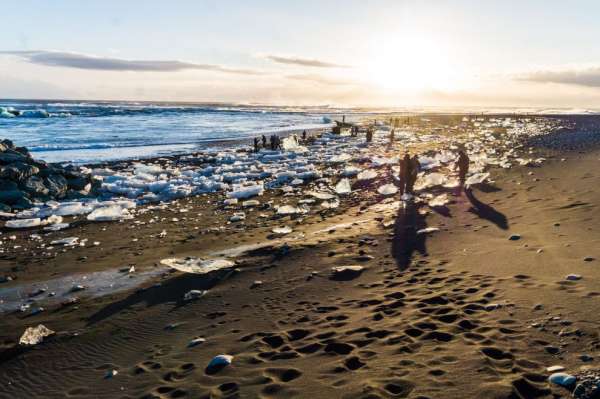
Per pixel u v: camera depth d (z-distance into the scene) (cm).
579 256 764
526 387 380
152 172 2920
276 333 616
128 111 12700
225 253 1159
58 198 2177
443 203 1475
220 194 2242
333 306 704
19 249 1373
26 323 824
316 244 1112
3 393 585
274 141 4050
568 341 454
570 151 2684
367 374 445
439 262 874
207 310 775
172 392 484
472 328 526
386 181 2214
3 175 2089
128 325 761
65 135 5562
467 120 9525
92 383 560
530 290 627
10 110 9600
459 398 374
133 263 1164
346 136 5494
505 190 1605
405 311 624
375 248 1041
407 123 8438
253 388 456
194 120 9494
